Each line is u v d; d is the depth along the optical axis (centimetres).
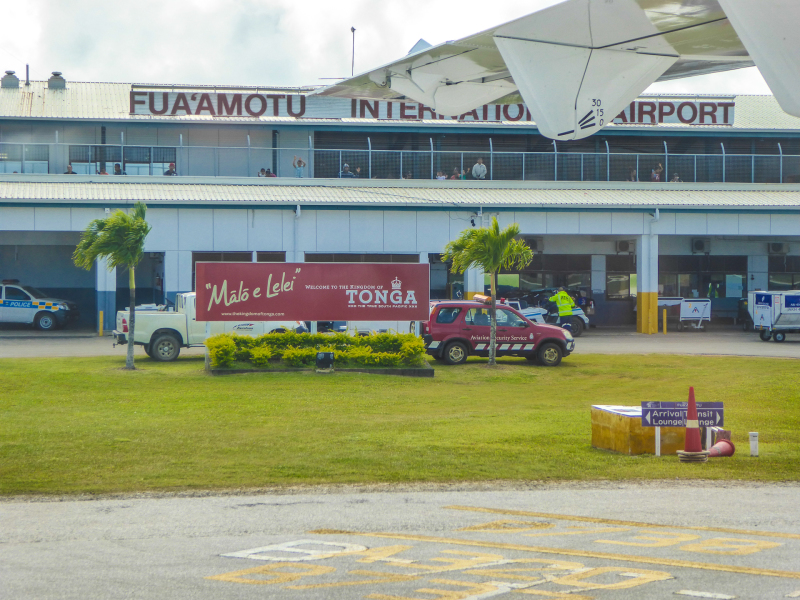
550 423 1496
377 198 3734
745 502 938
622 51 879
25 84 4622
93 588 625
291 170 4294
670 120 4469
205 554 727
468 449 1243
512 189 4084
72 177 3784
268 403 1753
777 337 3362
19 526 839
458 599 588
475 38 884
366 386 2047
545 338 2552
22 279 4062
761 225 3888
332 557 713
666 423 1212
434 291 4178
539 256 4344
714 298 4491
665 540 766
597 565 679
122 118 4081
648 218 3825
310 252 3625
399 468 1117
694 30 824
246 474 1083
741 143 4588
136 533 810
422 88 1065
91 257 2297
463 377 2273
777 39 670
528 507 916
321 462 1152
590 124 893
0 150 4003
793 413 1609
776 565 675
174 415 1580
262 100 4234
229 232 3556
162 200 3481
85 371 2181
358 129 4294
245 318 2350
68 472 1091
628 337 3616
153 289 4181
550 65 873
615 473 1093
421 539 779
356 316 2409
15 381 1986
